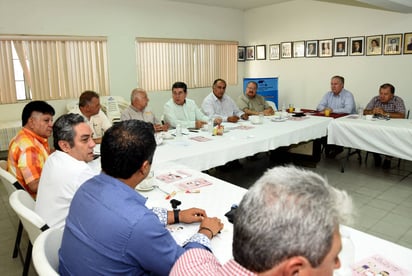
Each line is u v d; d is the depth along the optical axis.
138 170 1.13
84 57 5.02
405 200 3.28
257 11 6.50
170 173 2.07
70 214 1.06
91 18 4.99
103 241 0.95
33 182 2.03
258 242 0.57
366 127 3.72
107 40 5.19
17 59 4.52
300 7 5.78
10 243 2.56
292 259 0.56
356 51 5.20
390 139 3.55
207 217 1.39
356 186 3.65
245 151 2.96
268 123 3.88
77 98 5.03
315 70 5.75
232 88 6.86
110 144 1.08
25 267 1.99
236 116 4.16
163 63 5.83
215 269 0.83
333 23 5.39
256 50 6.67
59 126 1.64
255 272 0.60
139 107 3.63
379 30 4.91
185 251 0.98
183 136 3.23
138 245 0.95
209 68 6.45
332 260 0.58
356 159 4.67
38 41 4.60
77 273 0.99
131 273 0.99
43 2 4.55
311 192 0.60
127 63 5.44
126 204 1.00
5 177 1.81
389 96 4.23
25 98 4.68
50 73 4.76
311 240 0.56
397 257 1.12
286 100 6.28
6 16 4.32
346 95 4.63
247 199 0.63
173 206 1.53
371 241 1.22
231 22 6.61
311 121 3.96
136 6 5.38
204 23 6.23
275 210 0.58
